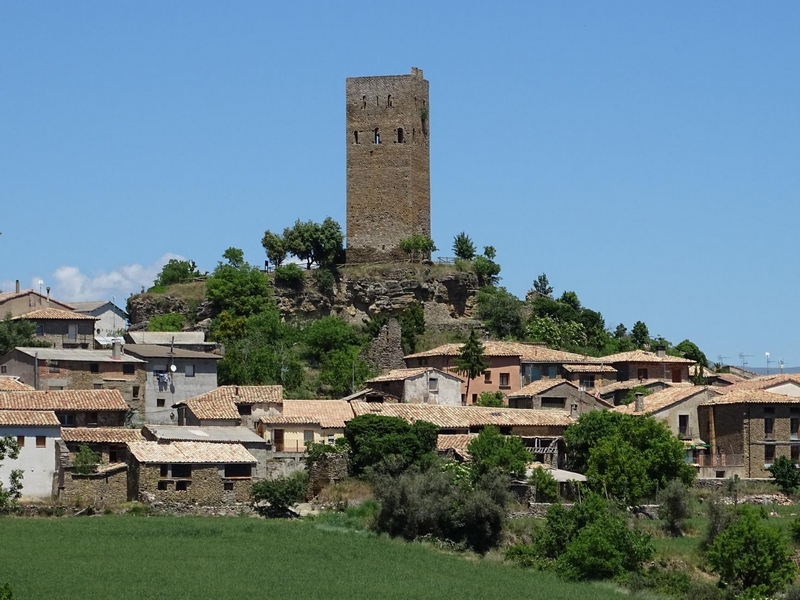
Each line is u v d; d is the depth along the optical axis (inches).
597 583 5703.7
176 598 4899.1
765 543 5812.0
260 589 5098.4
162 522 6043.3
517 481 6673.2
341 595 5098.4
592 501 6166.3
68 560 5334.6
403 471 6624.0
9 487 6387.8
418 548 5974.4
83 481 6333.7
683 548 6127.0
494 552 6082.7
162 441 6619.1
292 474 6766.7
